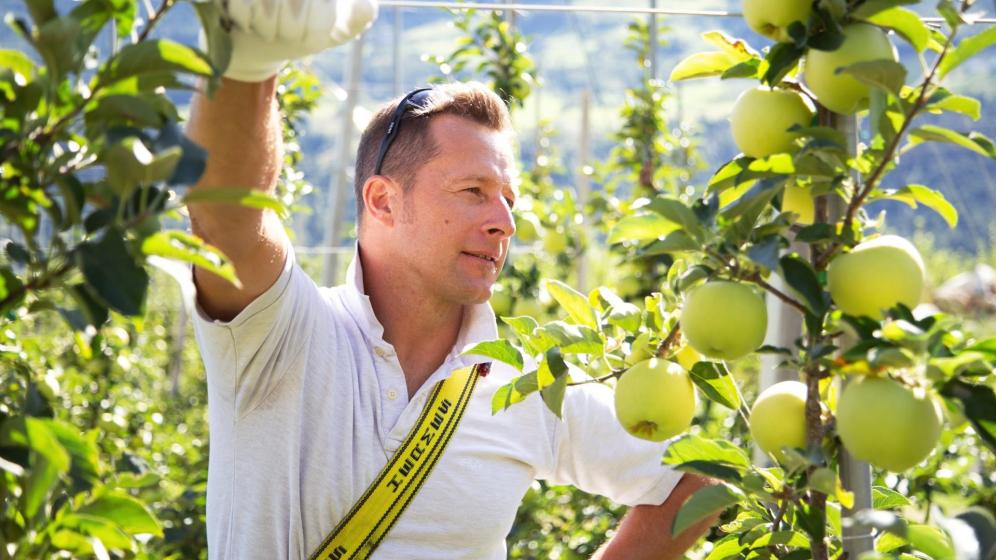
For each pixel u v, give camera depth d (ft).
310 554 5.97
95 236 3.41
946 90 3.89
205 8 3.51
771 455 4.20
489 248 6.14
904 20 3.91
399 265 6.19
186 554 11.44
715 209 4.09
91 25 3.45
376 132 6.41
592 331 4.72
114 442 12.46
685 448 4.40
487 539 6.21
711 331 3.88
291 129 13.62
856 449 3.66
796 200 4.33
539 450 6.44
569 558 13.21
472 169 6.07
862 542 4.26
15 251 3.39
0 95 3.35
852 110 3.98
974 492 11.69
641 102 18.94
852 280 3.82
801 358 4.18
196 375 30.86
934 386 3.69
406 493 5.97
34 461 3.45
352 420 5.97
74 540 3.82
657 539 6.78
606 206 18.33
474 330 6.35
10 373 6.56
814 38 3.95
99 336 4.26
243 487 5.96
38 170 3.34
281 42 3.78
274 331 5.61
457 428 6.13
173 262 3.50
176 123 3.42
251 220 4.96
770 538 4.52
